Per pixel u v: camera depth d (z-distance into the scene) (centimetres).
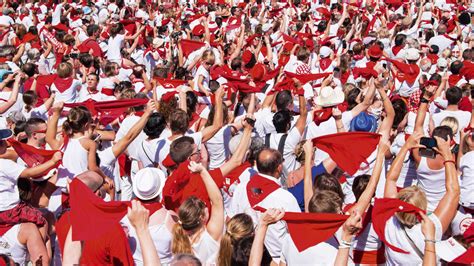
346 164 657
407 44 1561
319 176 658
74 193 539
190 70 1429
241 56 1511
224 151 954
